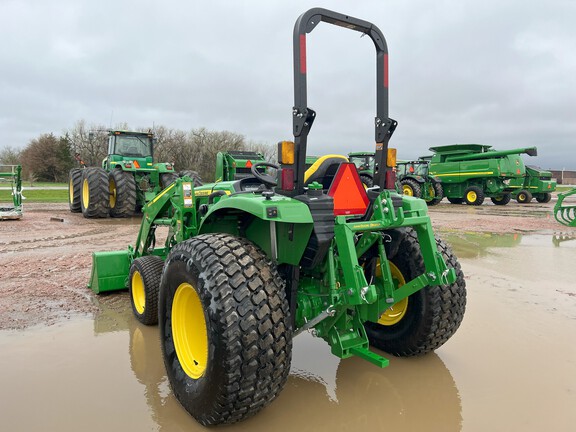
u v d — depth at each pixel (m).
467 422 2.41
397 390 2.76
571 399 2.64
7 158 59.28
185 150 47.03
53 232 9.08
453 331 3.12
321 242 2.41
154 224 4.51
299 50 2.41
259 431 2.33
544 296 4.69
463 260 6.56
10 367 3.02
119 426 2.36
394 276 3.21
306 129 2.46
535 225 10.89
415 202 2.81
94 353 3.26
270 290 2.26
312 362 3.16
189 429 2.35
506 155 17.62
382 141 2.76
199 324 2.64
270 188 3.29
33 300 4.45
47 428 2.33
